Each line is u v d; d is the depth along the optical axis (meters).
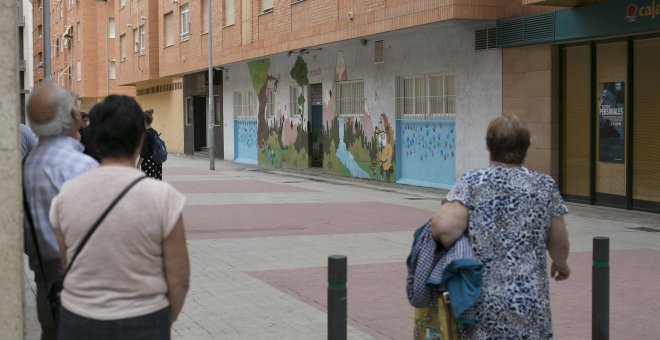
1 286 3.48
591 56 14.54
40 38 72.31
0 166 3.48
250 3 26.58
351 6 19.94
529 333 3.59
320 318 6.72
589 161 14.78
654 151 13.48
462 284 3.57
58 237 3.15
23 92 9.47
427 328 3.82
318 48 23.42
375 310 7.04
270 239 11.09
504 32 15.88
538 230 3.66
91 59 52.53
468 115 17.27
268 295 7.57
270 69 27.44
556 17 14.54
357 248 10.32
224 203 15.80
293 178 22.75
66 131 4.07
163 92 40.62
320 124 24.77
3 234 3.48
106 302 2.98
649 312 6.99
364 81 21.38
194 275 8.50
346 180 21.64
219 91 32.94
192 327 6.40
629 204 14.00
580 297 7.54
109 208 2.98
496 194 3.64
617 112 14.15
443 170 18.39
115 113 3.12
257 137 29.02
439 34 18.05
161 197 3.02
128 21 43.09
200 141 36.09
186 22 34.03
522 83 15.79
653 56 13.41
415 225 12.59
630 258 9.55
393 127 20.12
